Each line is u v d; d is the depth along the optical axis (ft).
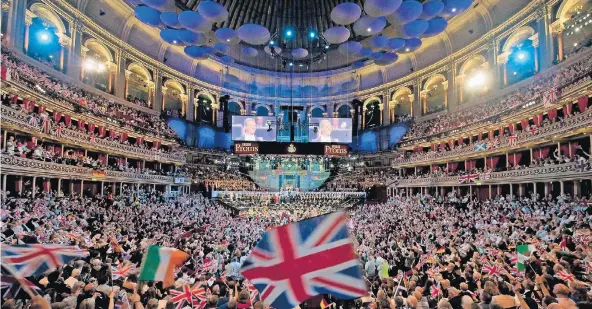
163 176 145.18
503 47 131.23
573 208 68.54
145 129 148.66
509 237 54.65
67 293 22.62
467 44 149.38
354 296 14.17
